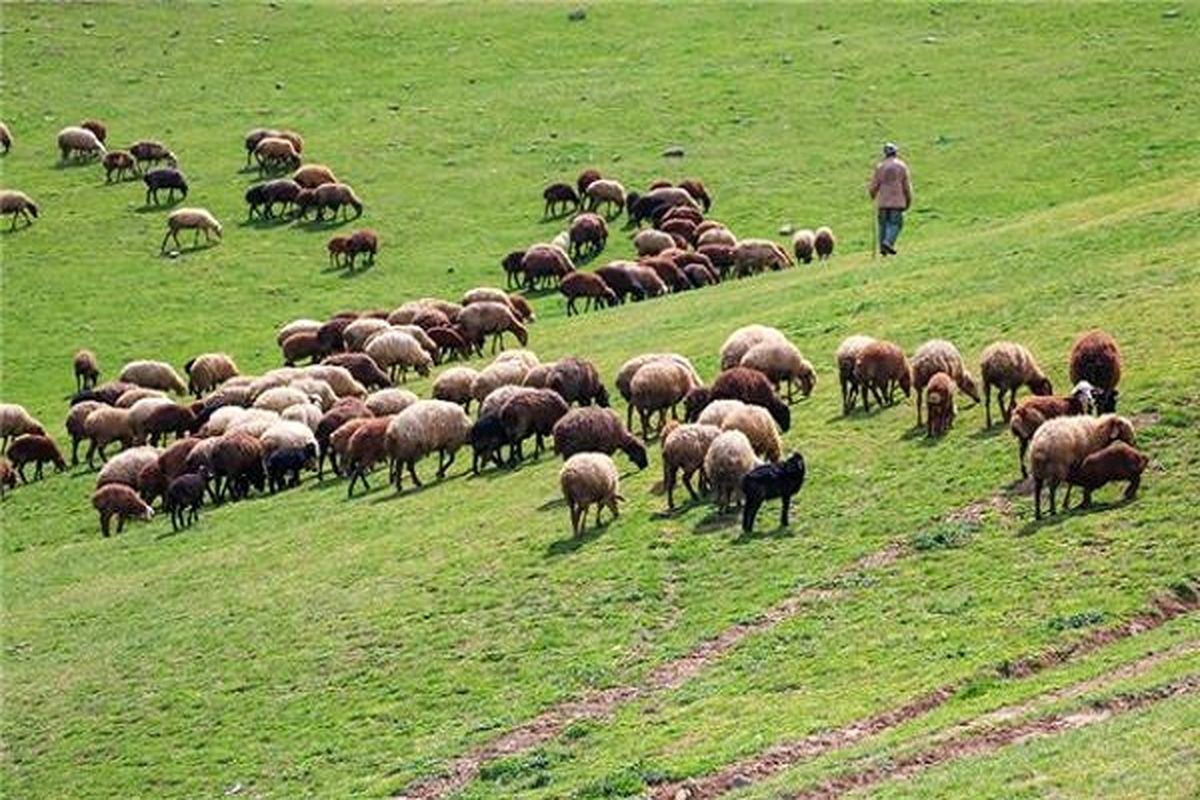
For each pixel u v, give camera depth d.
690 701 28.75
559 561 35.06
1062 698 25.64
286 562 40.06
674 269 65.62
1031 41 97.12
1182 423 34.41
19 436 56.81
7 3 112.62
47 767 31.80
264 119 96.44
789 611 31.16
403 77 101.25
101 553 44.88
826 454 37.62
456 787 27.50
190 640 36.28
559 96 96.81
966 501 33.81
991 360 36.81
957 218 73.19
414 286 74.50
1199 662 25.67
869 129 87.69
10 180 89.44
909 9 104.88
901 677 27.73
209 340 70.62
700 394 39.59
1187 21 96.38
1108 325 41.31
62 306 74.75
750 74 97.31
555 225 80.31
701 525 35.25
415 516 40.81
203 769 30.30
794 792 23.95
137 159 90.25
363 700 31.53
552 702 29.75
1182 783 20.66
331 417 48.50
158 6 112.56
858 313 48.88
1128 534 30.80
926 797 22.25
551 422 42.78
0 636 39.44
